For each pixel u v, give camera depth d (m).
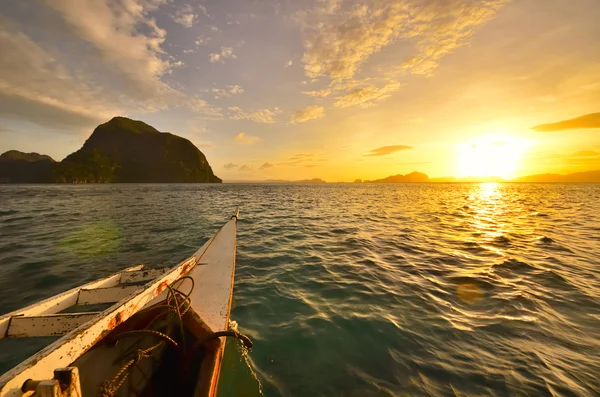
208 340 3.26
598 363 3.70
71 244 10.16
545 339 4.25
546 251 9.45
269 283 6.57
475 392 3.24
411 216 18.78
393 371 3.61
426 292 6.05
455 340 4.26
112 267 7.67
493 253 9.20
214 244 7.79
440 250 9.62
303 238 11.54
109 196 39.03
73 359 2.48
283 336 4.38
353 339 4.31
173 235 11.96
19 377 2.00
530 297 5.70
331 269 7.59
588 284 6.40
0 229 12.92
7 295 5.82
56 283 6.47
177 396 3.01
